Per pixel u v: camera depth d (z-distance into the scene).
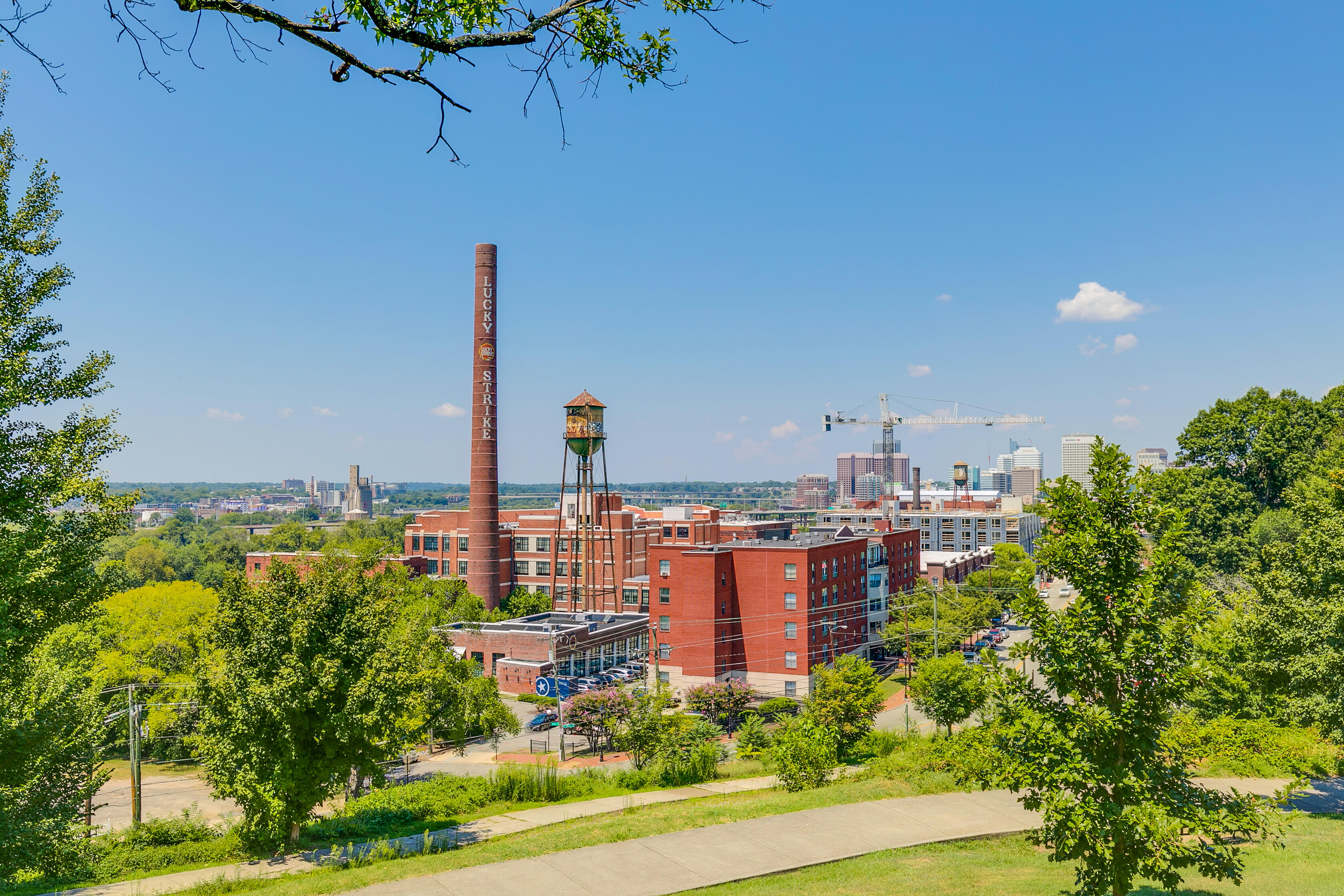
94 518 21.52
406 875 21.25
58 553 20.91
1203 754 30.36
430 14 6.79
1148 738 13.64
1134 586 13.83
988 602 100.50
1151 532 14.60
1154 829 12.54
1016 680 14.59
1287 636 26.98
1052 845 14.82
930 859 21.91
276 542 161.25
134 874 25.20
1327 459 70.88
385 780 29.11
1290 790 13.50
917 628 85.50
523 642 86.44
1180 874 19.41
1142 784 13.35
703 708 68.19
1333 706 25.36
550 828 27.97
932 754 33.41
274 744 26.72
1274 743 31.84
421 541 123.62
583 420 113.75
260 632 26.78
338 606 28.19
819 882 20.02
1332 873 19.19
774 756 35.28
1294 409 87.12
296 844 27.58
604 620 100.88
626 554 116.88
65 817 22.98
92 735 26.67
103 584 22.56
